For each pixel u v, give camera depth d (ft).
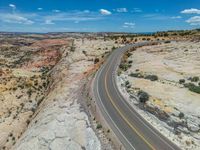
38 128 146.00
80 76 246.68
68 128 134.31
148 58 249.75
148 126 120.98
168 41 348.38
